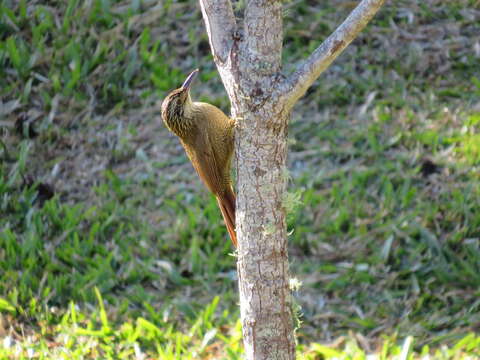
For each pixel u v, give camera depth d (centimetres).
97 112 1423
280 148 628
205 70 1474
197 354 970
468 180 1231
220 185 797
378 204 1216
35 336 1008
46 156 1348
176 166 1330
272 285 652
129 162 1344
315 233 1188
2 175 1284
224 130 762
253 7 595
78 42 1491
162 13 1566
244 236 647
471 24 1549
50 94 1436
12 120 1386
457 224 1159
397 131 1334
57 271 1131
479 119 1323
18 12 1580
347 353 945
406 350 906
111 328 1005
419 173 1259
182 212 1224
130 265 1143
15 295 1050
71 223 1196
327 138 1344
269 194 632
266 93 605
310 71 594
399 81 1444
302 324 1045
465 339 937
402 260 1127
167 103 792
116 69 1462
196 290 1116
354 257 1143
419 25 1548
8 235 1152
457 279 1079
